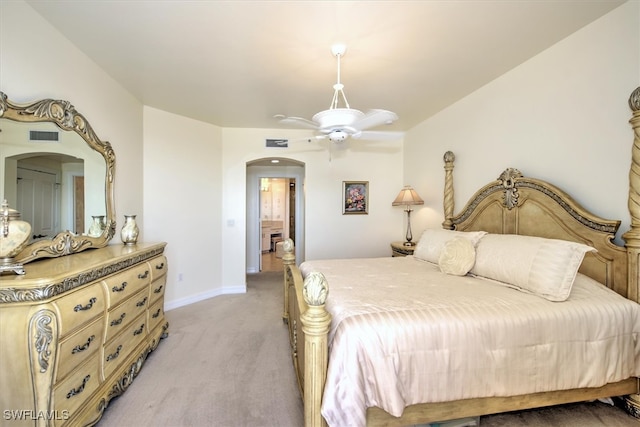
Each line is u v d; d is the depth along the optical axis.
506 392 1.57
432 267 2.83
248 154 4.73
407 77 2.93
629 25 1.91
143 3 1.86
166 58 2.55
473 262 2.43
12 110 1.74
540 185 2.43
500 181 2.82
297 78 2.93
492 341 1.55
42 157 2.01
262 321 3.49
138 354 2.33
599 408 1.90
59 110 2.09
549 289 1.79
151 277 2.60
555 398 1.70
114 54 2.49
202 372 2.36
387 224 5.07
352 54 2.47
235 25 2.07
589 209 2.15
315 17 1.98
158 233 3.84
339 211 4.95
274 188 9.41
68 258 1.99
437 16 1.97
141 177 3.62
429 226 4.22
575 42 2.22
